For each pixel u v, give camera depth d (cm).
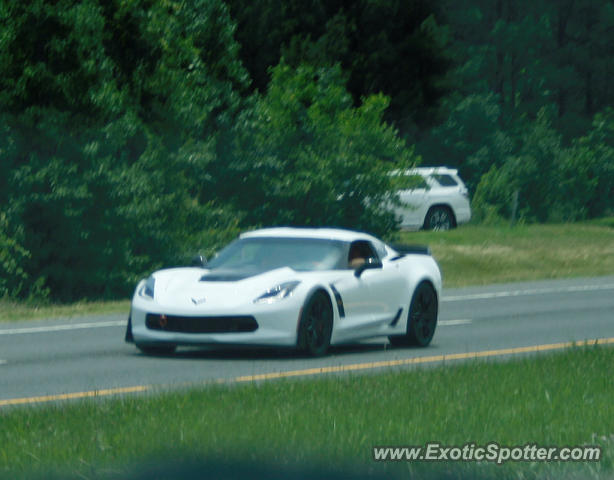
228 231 5934
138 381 2536
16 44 5425
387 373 2459
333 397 2061
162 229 5606
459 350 3259
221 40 7225
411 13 12456
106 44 6019
